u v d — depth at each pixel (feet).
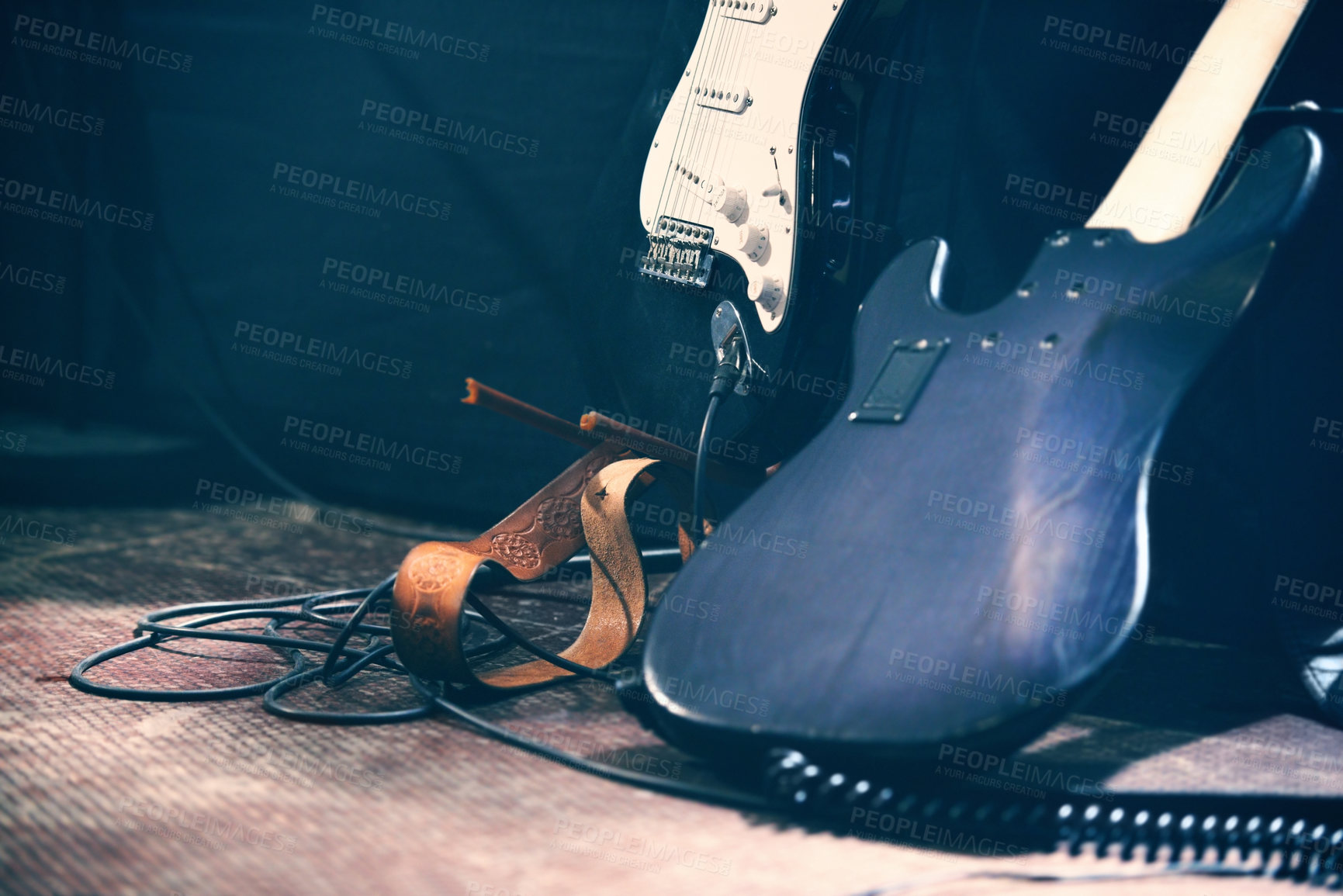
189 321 7.22
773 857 4.15
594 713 4.69
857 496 4.49
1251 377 5.09
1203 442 5.27
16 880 4.02
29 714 4.61
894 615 4.28
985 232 5.67
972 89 5.57
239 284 7.00
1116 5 5.43
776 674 4.29
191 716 4.63
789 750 4.21
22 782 4.32
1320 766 4.50
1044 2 5.53
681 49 5.35
